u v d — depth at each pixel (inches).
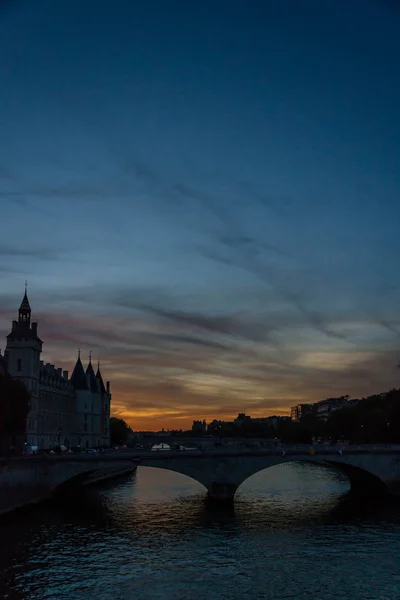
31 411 5861.2
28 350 5895.7
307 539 3029.0
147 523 3486.7
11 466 3801.7
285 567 2508.6
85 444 7706.7
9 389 4640.8
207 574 2415.1
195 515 3786.9
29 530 3250.5
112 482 6240.2
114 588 2245.3
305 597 2149.4
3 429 4603.8
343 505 4232.3
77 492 4977.9
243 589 2235.5
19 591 2210.9
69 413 7470.5
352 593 2191.2
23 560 2615.7
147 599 2128.4
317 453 4633.4
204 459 4458.7
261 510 4005.9
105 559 2640.3
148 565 2546.8
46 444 6397.6
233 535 3139.8
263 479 6456.7
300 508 4092.0
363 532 3198.8
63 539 3026.6
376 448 4741.6
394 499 4562.0
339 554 2711.6
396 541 2967.5
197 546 2881.4
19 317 6028.5
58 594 2178.9
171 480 6525.6
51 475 4330.7
